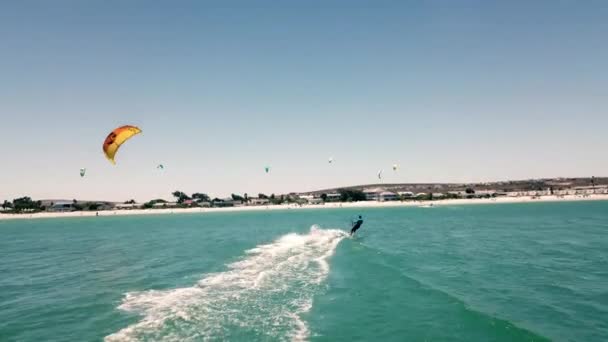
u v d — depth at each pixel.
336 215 122.94
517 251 33.31
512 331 12.88
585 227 58.06
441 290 18.67
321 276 21.98
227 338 12.64
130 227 91.94
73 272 27.66
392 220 85.38
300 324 13.89
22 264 32.94
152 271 26.58
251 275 23.03
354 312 15.20
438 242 41.22
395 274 22.14
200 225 90.62
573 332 13.20
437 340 12.23
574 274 23.11
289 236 49.25
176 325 14.01
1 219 196.12
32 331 14.52
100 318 15.56
